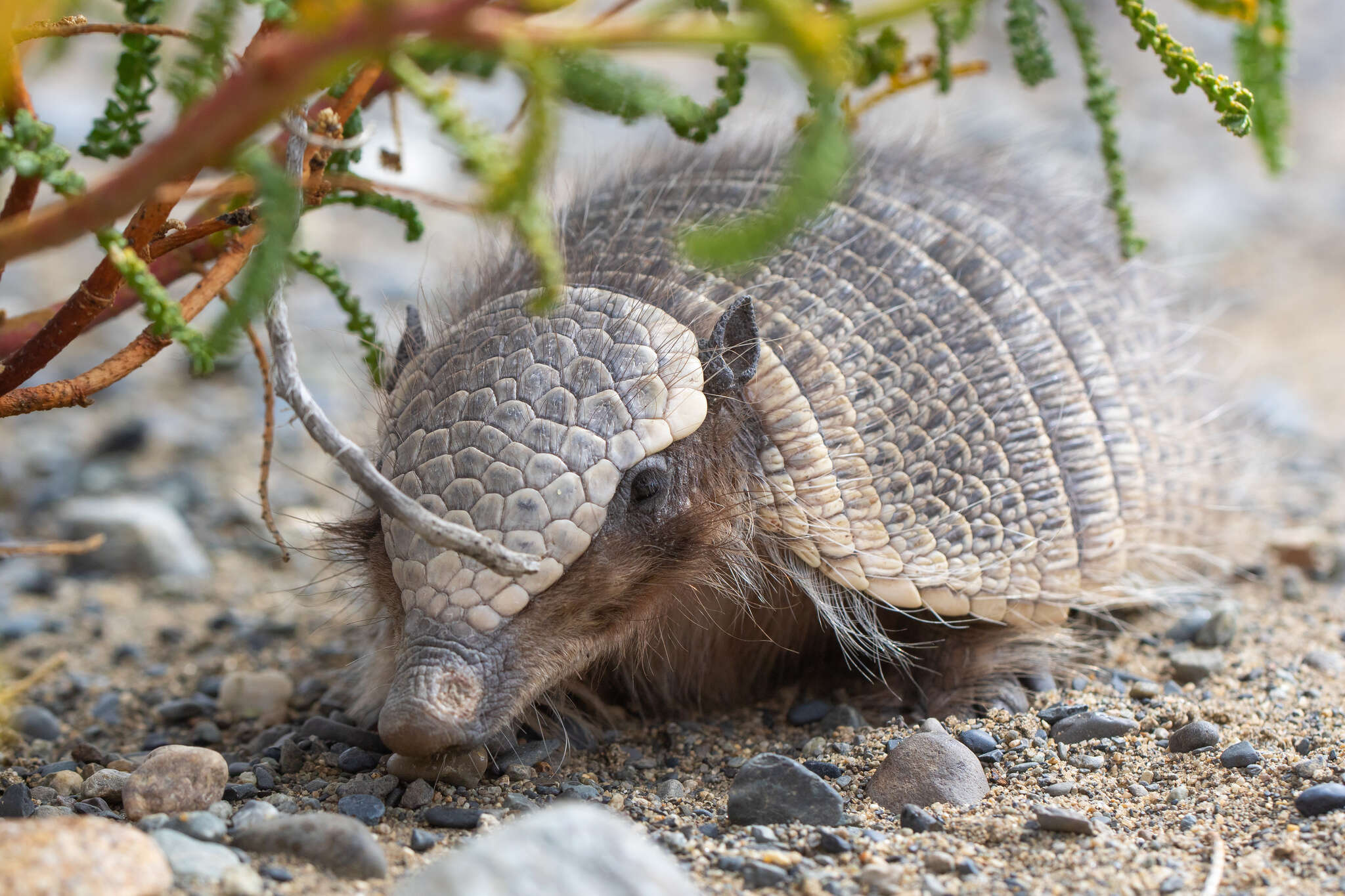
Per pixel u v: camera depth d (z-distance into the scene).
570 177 8.20
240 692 7.24
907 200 7.28
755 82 20.16
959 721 6.45
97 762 6.25
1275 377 14.22
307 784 5.76
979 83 21.23
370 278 15.38
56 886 4.01
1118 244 8.36
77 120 16.64
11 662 8.11
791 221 3.13
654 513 5.59
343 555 6.20
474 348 5.59
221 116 2.96
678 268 6.29
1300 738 6.11
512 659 5.14
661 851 4.86
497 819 5.25
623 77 3.51
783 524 6.28
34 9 3.89
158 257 5.01
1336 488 11.13
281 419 12.65
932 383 6.65
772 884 4.66
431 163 16.64
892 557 6.48
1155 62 24.09
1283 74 6.24
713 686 6.95
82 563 9.63
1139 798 5.56
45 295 14.63
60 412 12.62
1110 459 7.42
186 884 4.35
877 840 5.02
